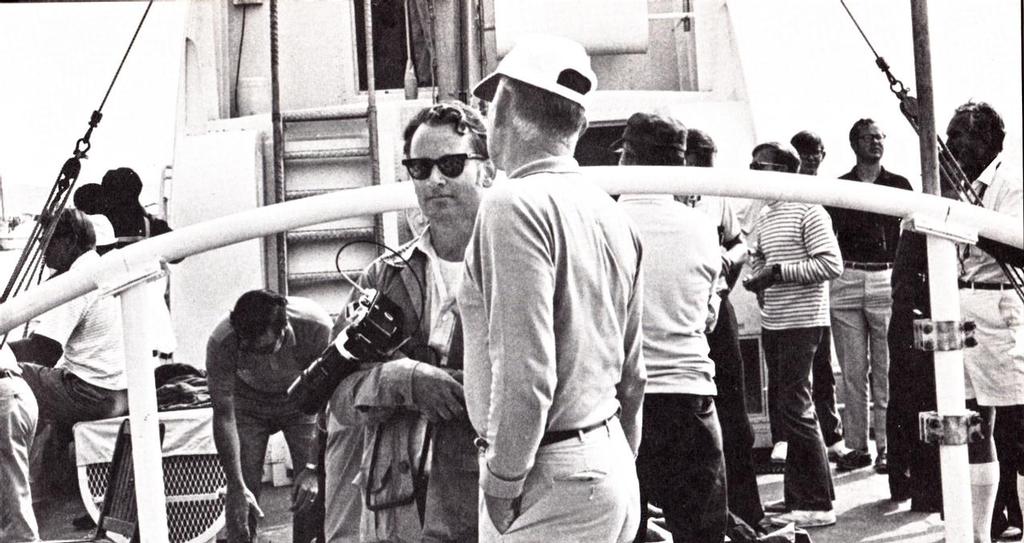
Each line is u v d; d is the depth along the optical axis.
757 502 6.18
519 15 8.30
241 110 9.05
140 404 4.37
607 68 9.21
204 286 8.20
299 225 4.55
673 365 4.98
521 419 3.28
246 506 6.11
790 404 7.11
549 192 3.42
